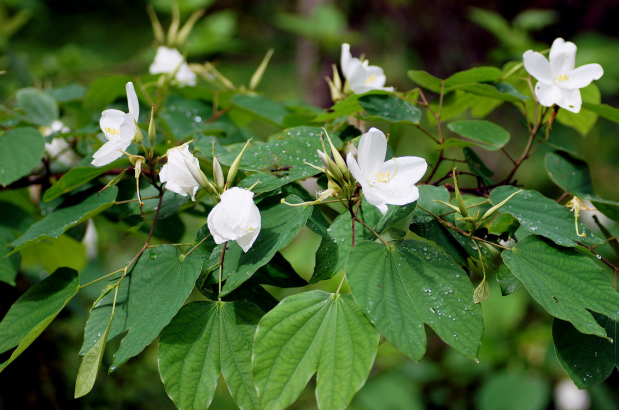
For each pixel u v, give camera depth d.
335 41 2.86
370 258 1.03
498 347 2.27
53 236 1.14
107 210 1.31
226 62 4.65
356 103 1.22
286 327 1.02
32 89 1.37
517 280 1.08
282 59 4.84
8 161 1.21
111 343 1.93
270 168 1.12
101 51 5.04
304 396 2.42
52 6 5.30
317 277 1.06
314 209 1.14
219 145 1.19
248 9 5.32
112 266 2.48
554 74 1.16
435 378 2.43
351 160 1.01
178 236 1.37
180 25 2.60
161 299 1.06
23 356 1.53
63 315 1.73
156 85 1.42
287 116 1.31
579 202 1.13
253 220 1.03
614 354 1.08
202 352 1.05
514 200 1.13
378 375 2.46
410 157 1.04
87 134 1.34
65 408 1.68
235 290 1.11
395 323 1.00
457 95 1.32
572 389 2.06
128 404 1.93
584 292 1.06
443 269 1.04
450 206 1.08
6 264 1.26
